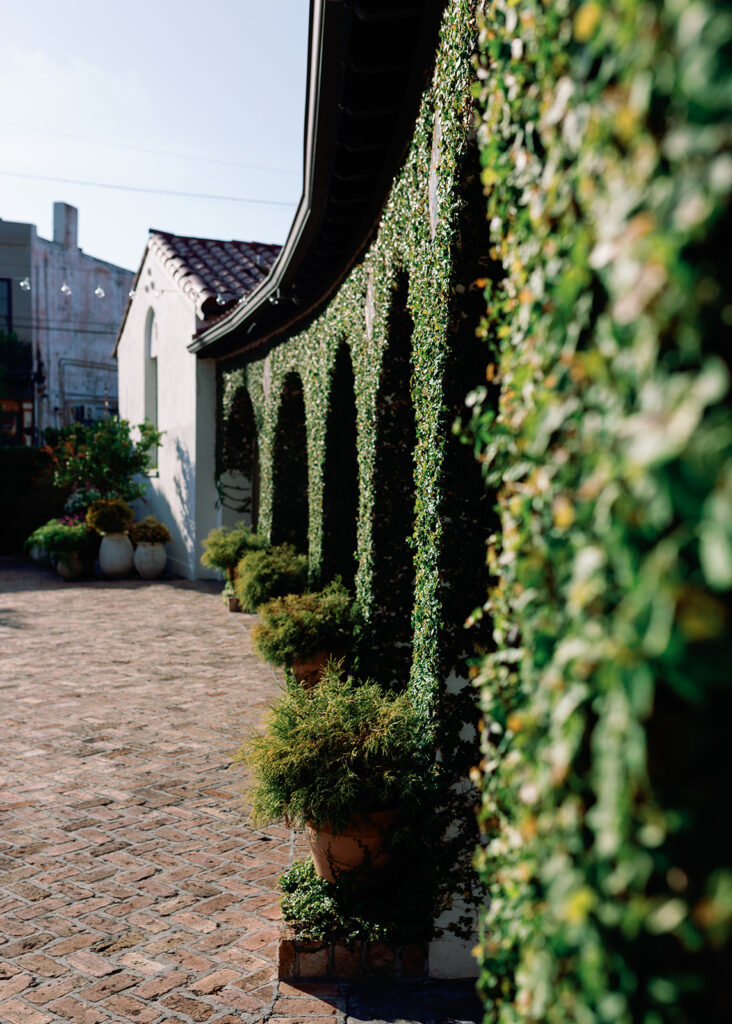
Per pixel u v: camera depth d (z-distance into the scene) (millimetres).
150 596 14227
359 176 5695
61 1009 3355
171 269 16500
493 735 3004
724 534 972
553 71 1625
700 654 1050
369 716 4000
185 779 5930
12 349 29016
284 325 10836
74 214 31625
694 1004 1164
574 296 1473
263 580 9164
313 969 3658
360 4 3900
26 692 8156
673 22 1097
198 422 15688
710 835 1109
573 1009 1397
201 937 3926
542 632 1580
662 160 1173
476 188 3494
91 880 4465
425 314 4066
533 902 1679
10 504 20422
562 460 1488
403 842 3791
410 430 5617
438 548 3727
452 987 3609
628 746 1159
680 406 1067
